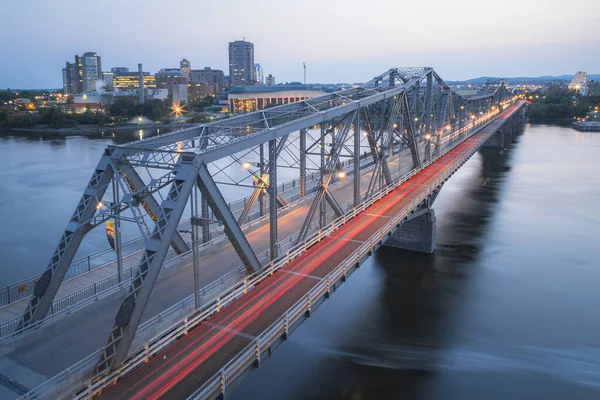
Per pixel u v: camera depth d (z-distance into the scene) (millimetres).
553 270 58438
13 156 147750
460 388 36812
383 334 44562
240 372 24047
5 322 28594
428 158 80000
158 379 23188
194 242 28078
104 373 22922
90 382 22000
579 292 52531
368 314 48344
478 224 76875
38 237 70625
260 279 32719
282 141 38562
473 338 43688
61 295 33594
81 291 32875
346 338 43969
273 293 31906
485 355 41062
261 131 33938
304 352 41812
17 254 63969
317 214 52844
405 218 49344
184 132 36000
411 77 74625
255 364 25203
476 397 35750
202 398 21422
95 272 38281
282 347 42562
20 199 92500
